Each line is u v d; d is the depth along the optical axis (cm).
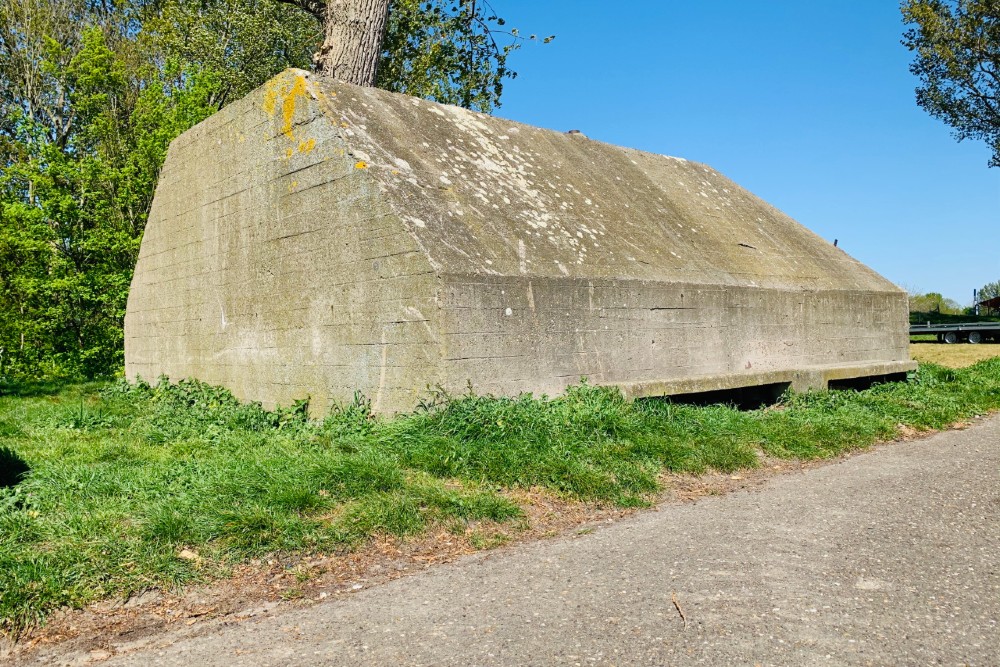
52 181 1620
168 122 1658
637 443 643
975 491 575
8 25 2347
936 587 377
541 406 706
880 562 415
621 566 416
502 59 1750
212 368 1055
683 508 541
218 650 325
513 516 503
